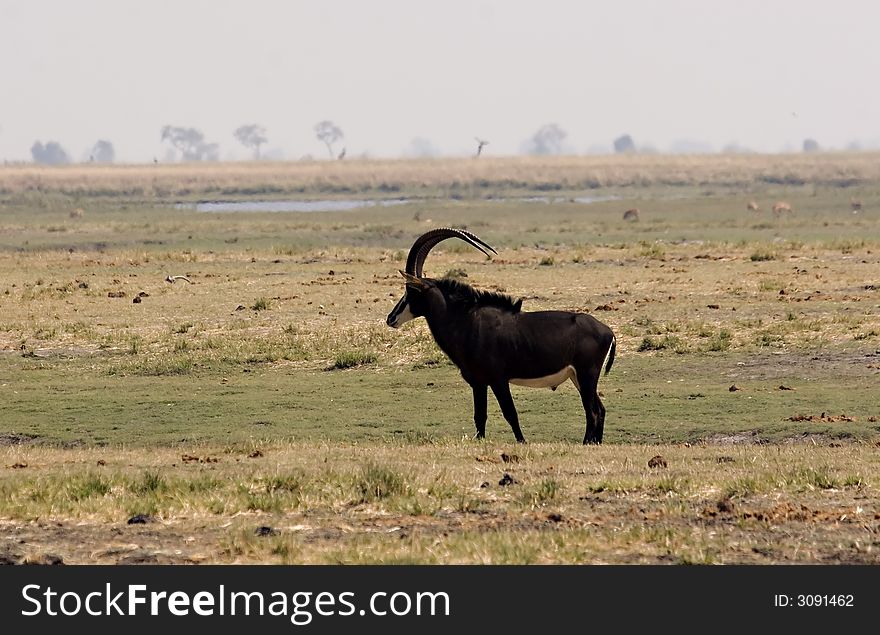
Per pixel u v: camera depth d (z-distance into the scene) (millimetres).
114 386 67688
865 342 71250
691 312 82188
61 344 77750
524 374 50594
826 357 69062
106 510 34438
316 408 61656
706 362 69312
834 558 29391
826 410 57344
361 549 29984
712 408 58625
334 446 50125
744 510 33500
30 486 37750
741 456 44375
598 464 42000
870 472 38875
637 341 74062
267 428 57469
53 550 31016
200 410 61531
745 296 88000
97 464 44750
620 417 57688
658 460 41250
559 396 62594
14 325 82250
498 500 35719
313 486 37188
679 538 30828
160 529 32969
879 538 30828
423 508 34281
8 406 62875
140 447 53906
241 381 68562
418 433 56031
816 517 32719
